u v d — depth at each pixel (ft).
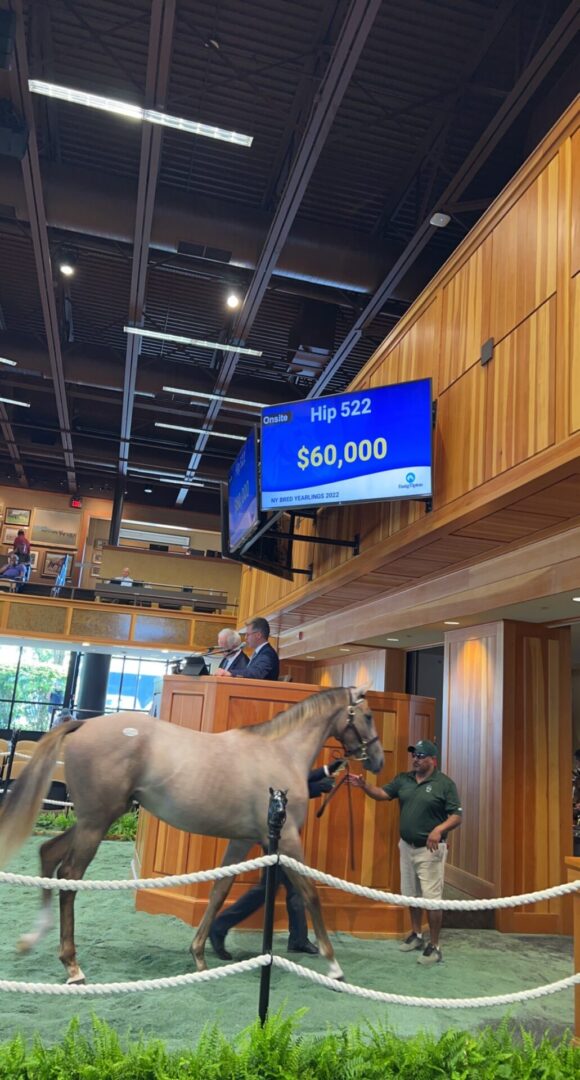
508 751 25.36
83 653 73.97
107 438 64.80
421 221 35.45
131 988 11.15
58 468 74.18
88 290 48.96
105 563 64.08
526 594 22.49
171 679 22.31
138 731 15.26
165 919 19.83
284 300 47.62
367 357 53.83
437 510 21.71
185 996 14.56
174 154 35.65
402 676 38.73
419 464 21.86
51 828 33.37
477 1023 14.80
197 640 60.75
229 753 15.71
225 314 50.21
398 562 26.09
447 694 30.12
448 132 32.50
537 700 26.12
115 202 34.71
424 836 19.54
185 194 35.53
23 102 29.43
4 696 84.74
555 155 17.80
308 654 45.39
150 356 57.77
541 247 17.89
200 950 15.94
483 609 24.79
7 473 80.74
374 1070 11.37
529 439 17.37
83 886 11.13
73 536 79.97
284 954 17.72
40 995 14.23
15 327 54.70
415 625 29.76
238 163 35.94
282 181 35.91
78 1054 11.08
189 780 15.14
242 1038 11.76
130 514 81.82
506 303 19.24
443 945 21.18
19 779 14.01
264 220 36.37
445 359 22.50
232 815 15.35
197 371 57.26
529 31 28.43
